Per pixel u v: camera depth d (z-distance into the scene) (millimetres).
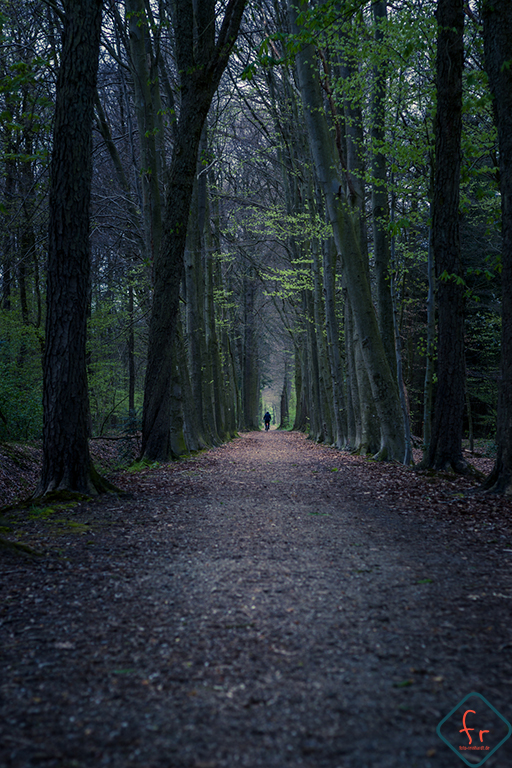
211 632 3010
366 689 2385
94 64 7215
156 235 12617
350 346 15984
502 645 2834
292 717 2166
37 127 9039
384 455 12719
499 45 6953
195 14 11414
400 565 4348
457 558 4559
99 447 17266
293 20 11336
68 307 7219
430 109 9727
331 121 14695
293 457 15773
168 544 4977
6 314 14383
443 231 9156
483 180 14945
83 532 5328
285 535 5410
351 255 12188
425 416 10203
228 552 4727
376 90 10422
